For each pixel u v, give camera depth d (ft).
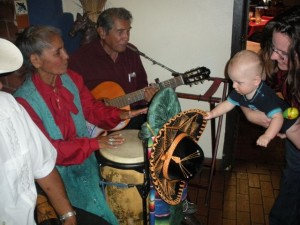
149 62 8.09
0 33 8.04
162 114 4.46
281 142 10.03
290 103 4.47
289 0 19.30
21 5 7.52
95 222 4.56
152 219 4.99
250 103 4.88
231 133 8.14
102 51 6.87
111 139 5.22
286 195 5.01
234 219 6.97
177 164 4.37
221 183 8.14
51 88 4.99
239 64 4.60
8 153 3.25
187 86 8.02
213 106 6.70
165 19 7.52
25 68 4.92
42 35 4.62
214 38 7.37
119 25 6.27
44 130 4.83
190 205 6.08
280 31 3.82
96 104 5.94
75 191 5.11
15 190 3.34
